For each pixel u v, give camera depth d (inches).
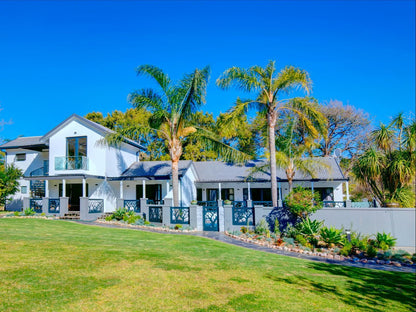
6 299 183.3
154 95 758.5
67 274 241.8
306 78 671.8
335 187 1021.2
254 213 637.3
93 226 640.4
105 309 179.6
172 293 215.6
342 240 486.9
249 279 266.7
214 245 454.6
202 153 1446.9
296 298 225.8
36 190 1063.0
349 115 1486.2
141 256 326.0
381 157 706.2
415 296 259.6
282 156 876.0
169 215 690.2
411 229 550.3
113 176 977.5
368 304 229.1
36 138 1187.3
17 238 386.9
